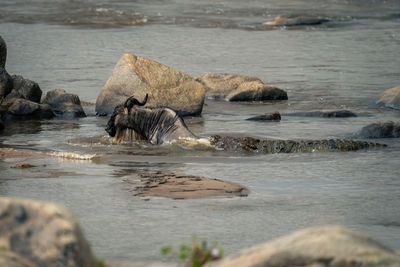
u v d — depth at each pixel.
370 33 151.75
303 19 166.50
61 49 119.88
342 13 190.62
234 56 116.25
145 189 35.88
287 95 80.50
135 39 135.12
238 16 180.12
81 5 195.88
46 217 15.29
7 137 54.00
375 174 40.53
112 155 46.12
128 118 51.47
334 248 14.93
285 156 46.09
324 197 34.66
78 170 41.03
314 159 45.09
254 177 39.47
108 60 108.44
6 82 65.31
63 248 14.90
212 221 29.81
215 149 47.88
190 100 67.12
